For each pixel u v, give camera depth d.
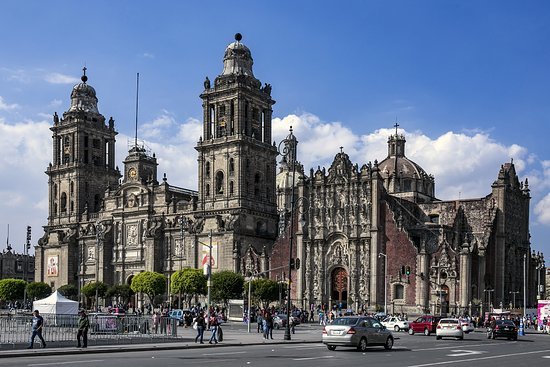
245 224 157.25
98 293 166.00
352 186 142.25
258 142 162.50
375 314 118.94
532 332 110.44
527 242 159.38
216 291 134.50
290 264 75.88
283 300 139.62
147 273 153.12
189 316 103.25
